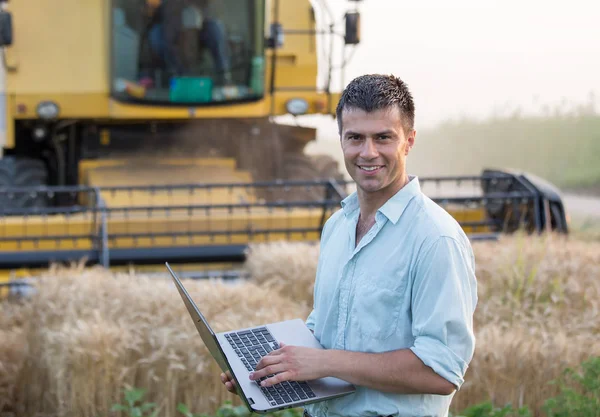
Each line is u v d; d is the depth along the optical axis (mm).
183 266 8469
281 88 10070
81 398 5184
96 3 9602
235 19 9680
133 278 6582
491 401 5055
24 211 8078
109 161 10164
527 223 9078
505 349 5160
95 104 9648
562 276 6785
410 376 2705
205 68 9648
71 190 8172
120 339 5238
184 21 9500
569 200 19094
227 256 8406
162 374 5234
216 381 5250
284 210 9406
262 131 10875
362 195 2924
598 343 5363
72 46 9586
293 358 2816
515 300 6344
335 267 3002
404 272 2789
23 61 9484
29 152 10609
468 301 2758
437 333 2699
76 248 8297
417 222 2805
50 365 5398
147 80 9555
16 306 6711
